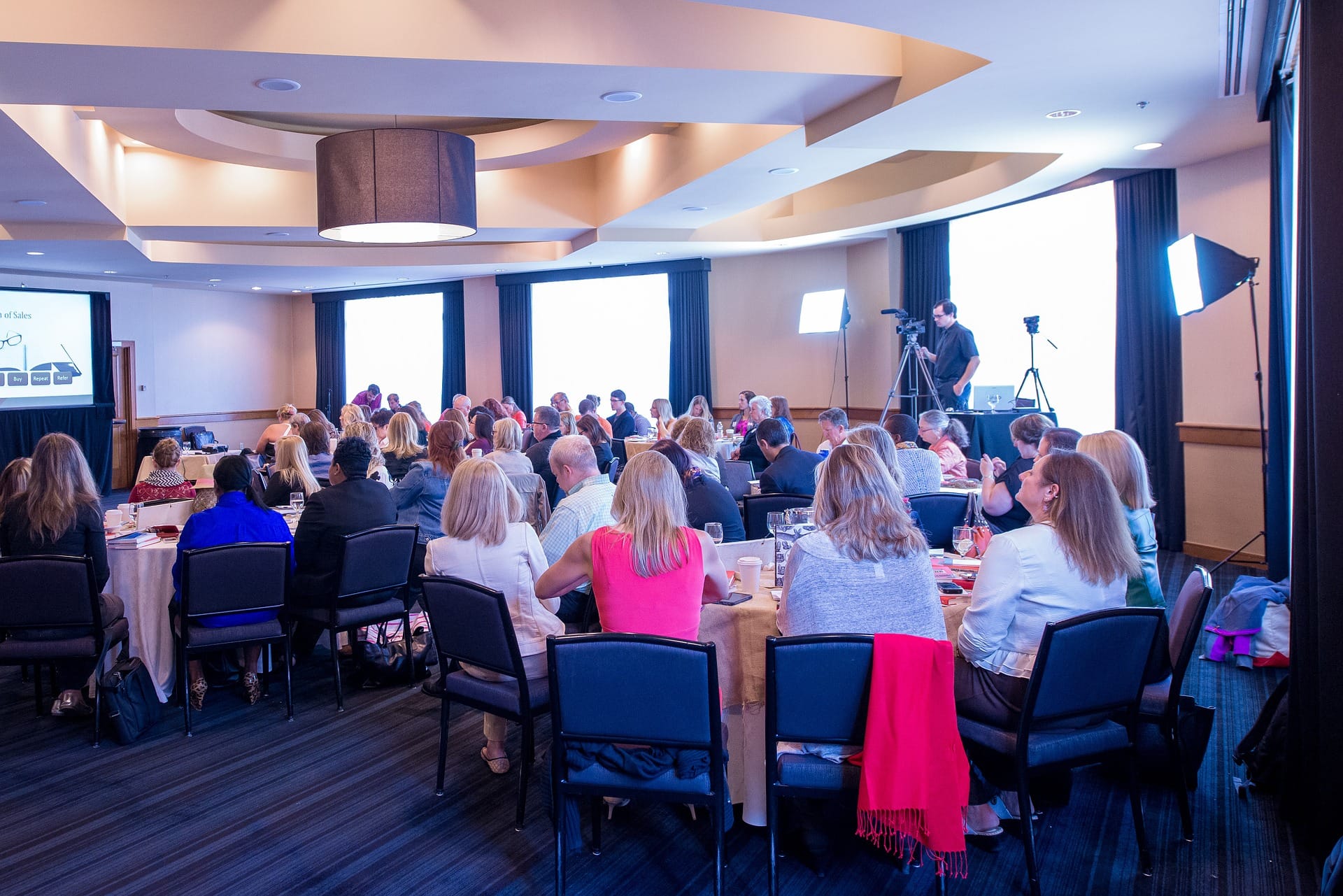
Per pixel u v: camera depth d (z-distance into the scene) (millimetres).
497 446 5660
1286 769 2869
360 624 4129
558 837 2451
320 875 2699
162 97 4770
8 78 4414
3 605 3562
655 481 2619
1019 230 8312
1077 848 2760
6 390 11445
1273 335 4652
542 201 9297
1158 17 3715
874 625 2408
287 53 4211
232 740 3729
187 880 2680
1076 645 2371
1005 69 4344
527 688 2854
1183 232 6570
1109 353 7418
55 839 2930
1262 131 5582
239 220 8641
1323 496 2480
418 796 3199
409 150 5184
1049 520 2650
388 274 12672
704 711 2320
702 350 11656
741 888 2594
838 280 10859
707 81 4844
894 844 2656
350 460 4273
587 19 4520
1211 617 4777
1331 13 2461
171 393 13844
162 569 4121
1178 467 6785
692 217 8875
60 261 10328
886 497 2457
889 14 3680
